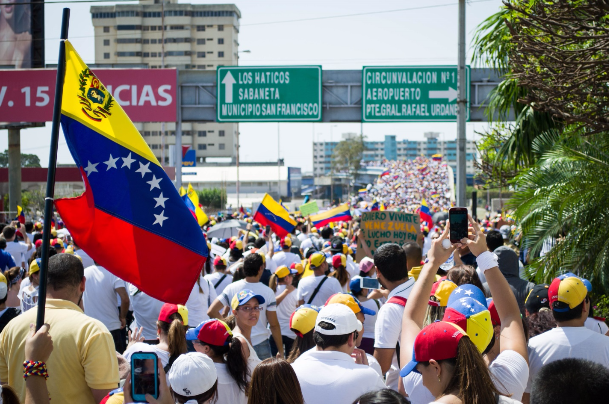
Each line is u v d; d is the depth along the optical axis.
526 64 11.80
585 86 11.26
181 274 6.46
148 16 193.75
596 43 11.20
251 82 26.47
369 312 7.64
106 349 5.61
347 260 14.98
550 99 11.20
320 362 5.50
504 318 4.79
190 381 4.95
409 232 15.27
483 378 3.65
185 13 191.75
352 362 5.57
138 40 193.50
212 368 5.08
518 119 17.12
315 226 29.45
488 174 19.16
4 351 5.75
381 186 194.50
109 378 5.58
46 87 27.58
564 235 12.13
